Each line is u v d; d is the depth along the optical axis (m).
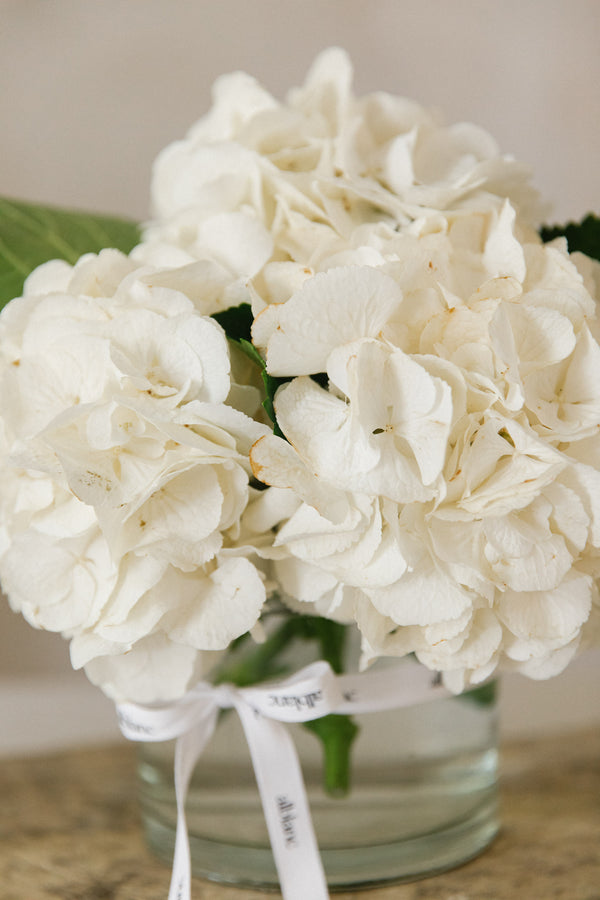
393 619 0.53
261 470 0.51
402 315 0.52
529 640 0.54
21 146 0.93
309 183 0.57
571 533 0.53
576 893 0.60
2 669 0.93
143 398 0.51
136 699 0.57
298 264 0.55
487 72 0.96
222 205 0.58
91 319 0.53
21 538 0.54
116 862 0.66
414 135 0.58
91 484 0.50
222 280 0.54
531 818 0.69
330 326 0.50
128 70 0.94
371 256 0.53
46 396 0.53
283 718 0.58
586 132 0.98
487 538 0.52
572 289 0.54
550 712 0.90
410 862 0.61
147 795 0.64
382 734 0.60
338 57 0.62
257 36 0.94
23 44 0.92
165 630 0.54
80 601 0.54
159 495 0.52
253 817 0.60
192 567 0.53
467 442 0.51
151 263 0.56
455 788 0.62
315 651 0.59
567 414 0.53
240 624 0.54
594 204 0.99
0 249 0.62
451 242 0.56
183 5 0.93
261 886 0.61
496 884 0.61
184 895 0.58
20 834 0.69
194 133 0.64
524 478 0.51
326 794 0.60
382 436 0.51
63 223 0.64
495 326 0.50
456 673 0.56
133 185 0.95
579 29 0.96
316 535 0.52
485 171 0.58
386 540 0.52
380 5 0.95
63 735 0.90
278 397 0.51
